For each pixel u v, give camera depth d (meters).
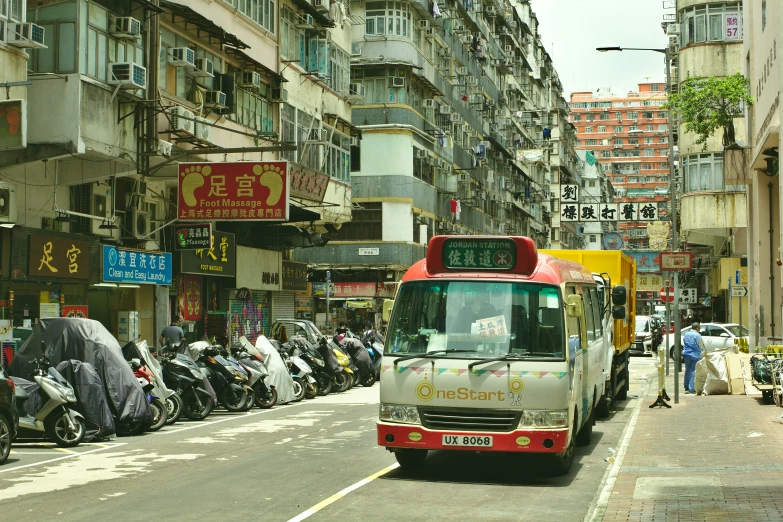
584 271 14.40
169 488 9.69
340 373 23.83
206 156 24.30
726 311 47.41
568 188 45.75
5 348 17.36
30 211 19.08
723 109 30.53
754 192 29.28
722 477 10.01
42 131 18.05
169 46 22.64
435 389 10.30
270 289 31.56
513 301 10.57
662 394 19.00
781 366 18.11
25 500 9.02
